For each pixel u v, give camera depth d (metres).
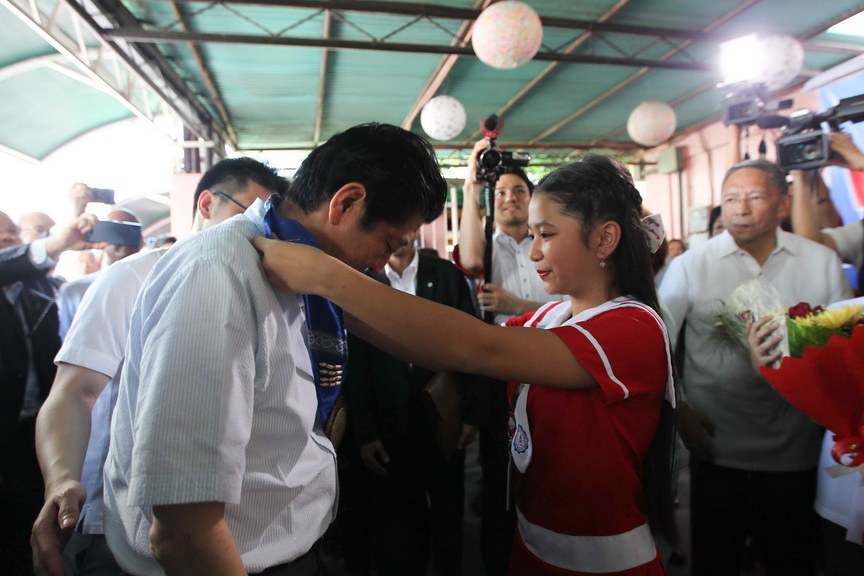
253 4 4.29
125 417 0.80
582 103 7.24
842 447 1.03
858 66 2.53
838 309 1.17
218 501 0.63
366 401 1.79
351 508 1.88
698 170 8.58
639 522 0.97
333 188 0.80
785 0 4.74
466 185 2.06
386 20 4.80
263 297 0.74
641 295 0.99
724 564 1.52
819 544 1.35
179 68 5.48
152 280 0.75
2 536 1.69
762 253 1.55
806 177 1.91
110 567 1.09
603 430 0.92
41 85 5.22
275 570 0.79
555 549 0.97
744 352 1.43
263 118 7.11
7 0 3.45
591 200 0.95
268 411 0.77
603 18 5.05
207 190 1.28
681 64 5.50
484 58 3.48
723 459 1.49
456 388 1.72
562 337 0.89
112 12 4.17
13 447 1.71
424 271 1.99
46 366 1.84
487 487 1.81
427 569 2.07
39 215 2.64
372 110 7.12
